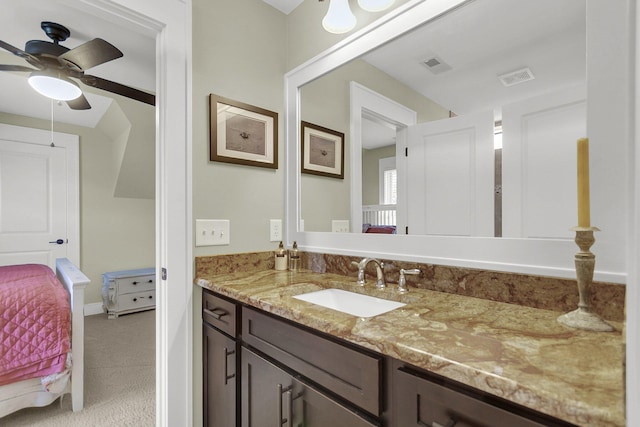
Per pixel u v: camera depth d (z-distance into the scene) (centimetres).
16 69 190
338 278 144
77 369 186
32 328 170
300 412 93
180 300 139
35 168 337
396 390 71
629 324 37
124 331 312
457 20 115
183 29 141
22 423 174
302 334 94
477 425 59
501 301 101
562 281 90
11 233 324
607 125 80
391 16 132
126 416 181
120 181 372
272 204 175
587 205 75
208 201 150
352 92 150
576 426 49
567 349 64
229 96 158
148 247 411
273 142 175
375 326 79
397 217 133
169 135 137
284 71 183
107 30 187
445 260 116
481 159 109
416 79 127
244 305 118
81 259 363
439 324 80
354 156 150
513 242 100
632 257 37
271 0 174
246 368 117
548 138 94
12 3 162
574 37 90
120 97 291
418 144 126
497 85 106
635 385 36
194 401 142
